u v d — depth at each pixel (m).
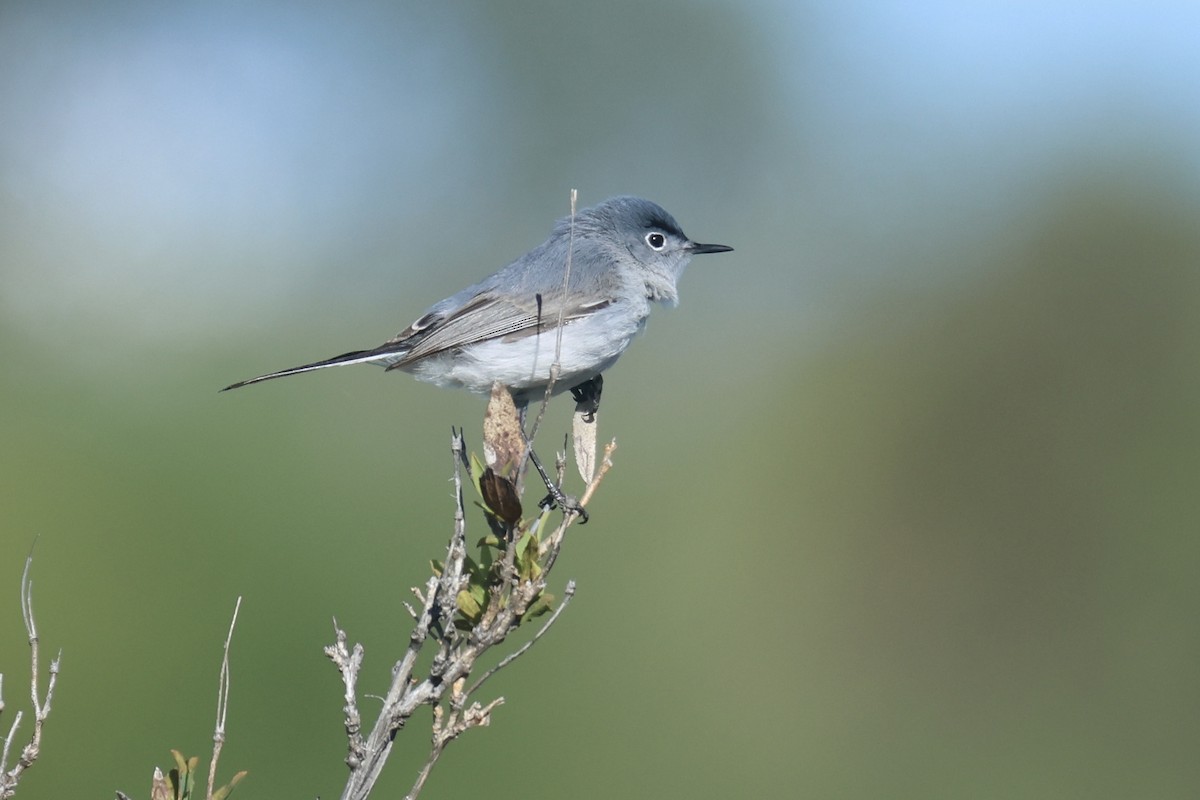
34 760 4.40
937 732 12.85
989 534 15.66
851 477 16.31
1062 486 16.03
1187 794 12.17
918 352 18.23
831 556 14.98
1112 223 18.52
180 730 9.89
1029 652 14.30
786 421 17.36
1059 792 12.10
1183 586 14.60
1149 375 17.22
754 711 12.02
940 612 14.70
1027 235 19.33
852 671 13.42
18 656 10.03
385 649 10.87
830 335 19.36
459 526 4.70
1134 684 13.59
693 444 16.84
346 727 4.51
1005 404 17.36
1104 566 15.12
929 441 16.94
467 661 4.61
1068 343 17.77
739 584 13.95
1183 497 15.68
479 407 15.70
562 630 12.15
